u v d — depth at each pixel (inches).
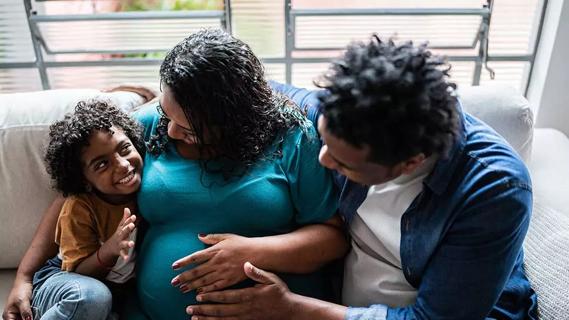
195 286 37.6
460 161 32.3
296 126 41.4
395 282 38.3
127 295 43.5
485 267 31.8
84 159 39.1
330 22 57.9
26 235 47.5
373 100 25.4
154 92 51.1
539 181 47.9
